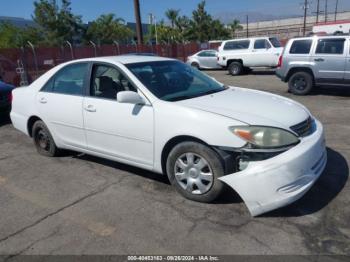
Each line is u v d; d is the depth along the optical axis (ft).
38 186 13.79
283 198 9.86
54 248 9.62
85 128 14.34
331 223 10.02
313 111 25.00
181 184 11.90
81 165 15.85
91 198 12.45
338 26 95.96
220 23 145.48
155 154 12.23
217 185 10.91
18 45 96.99
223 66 59.06
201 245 9.36
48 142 16.92
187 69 15.20
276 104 12.14
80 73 14.69
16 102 17.78
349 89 33.96
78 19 104.47
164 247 9.38
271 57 53.67
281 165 9.77
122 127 12.88
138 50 68.85
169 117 11.51
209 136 10.66
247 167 10.15
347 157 15.03
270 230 9.84
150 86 12.62
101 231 10.31
